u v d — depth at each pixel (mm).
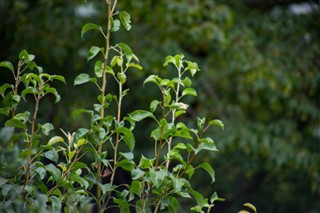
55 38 9875
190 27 9586
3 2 9562
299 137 10414
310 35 10945
